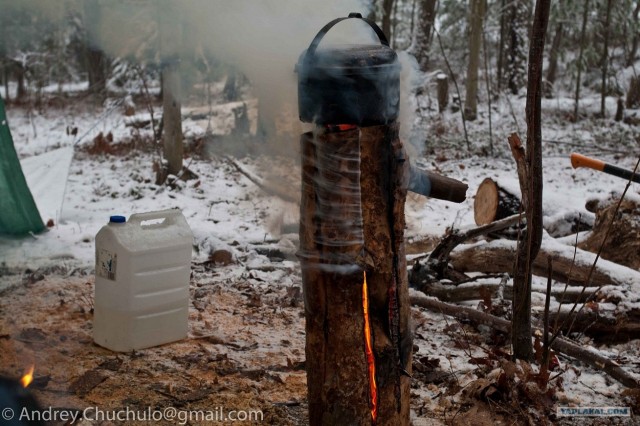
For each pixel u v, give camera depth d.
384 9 16.97
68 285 5.86
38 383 3.98
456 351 4.81
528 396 4.00
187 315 4.88
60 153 9.81
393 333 3.11
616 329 4.98
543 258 5.90
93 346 4.68
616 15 22.81
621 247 6.24
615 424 3.89
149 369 4.36
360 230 2.98
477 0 19.39
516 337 4.40
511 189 7.13
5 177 6.96
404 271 3.13
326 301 3.04
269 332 5.10
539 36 4.01
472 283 5.59
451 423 3.83
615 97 23.56
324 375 3.10
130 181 11.20
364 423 3.08
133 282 4.54
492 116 20.42
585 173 13.10
